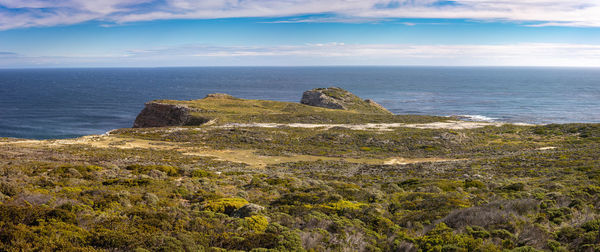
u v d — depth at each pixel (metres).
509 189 18.38
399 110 136.25
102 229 8.80
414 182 23.88
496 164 34.03
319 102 116.69
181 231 9.36
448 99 172.88
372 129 61.94
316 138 53.38
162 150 42.12
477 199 15.27
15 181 15.38
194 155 39.81
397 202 14.80
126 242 8.18
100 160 30.94
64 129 97.31
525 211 11.38
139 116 86.69
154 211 11.23
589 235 8.44
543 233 9.12
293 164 36.50
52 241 7.74
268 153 43.06
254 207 12.44
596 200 13.08
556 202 12.94
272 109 92.50
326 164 36.84
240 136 53.34
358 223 10.86
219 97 108.12
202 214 11.40
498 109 134.75
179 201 14.75
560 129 59.66
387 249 9.07
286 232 9.31
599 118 112.38
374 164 38.84
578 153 37.09
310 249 8.53
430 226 10.52
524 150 46.34
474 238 8.91
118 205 11.80
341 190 18.27
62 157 30.45
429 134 55.28
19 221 8.73
